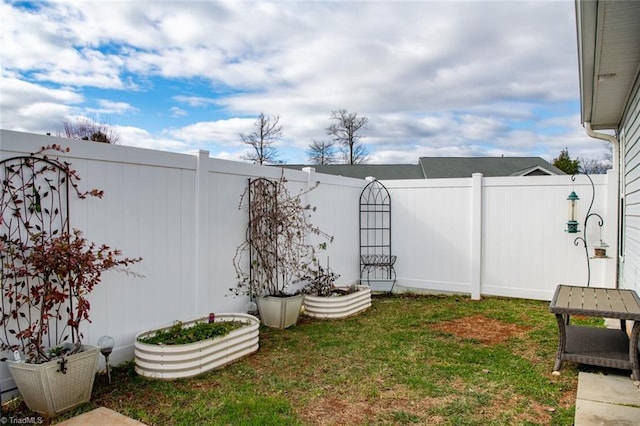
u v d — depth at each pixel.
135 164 4.03
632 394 3.40
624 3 2.92
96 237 3.68
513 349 4.63
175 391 3.45
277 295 5.64
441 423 2.98
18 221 3.13
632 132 5.26
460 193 7.78
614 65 4.28
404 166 24.56
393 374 3.89
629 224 5.60
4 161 3.05
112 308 3.83
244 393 3.44
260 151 28.52
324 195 7.12
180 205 4.50
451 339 5.00
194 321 4.52
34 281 3.24
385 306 6.90
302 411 3.15
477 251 7.61
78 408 3.13
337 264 7.53
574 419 3.00
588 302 4.03
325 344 4.77
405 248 8.23
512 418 3.04
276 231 5.89
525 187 7.30
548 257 7.16
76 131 21.94
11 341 3.11
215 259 4.95
